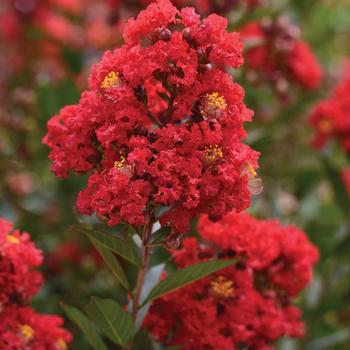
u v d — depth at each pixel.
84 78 1.63
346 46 2.18
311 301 1.31
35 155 1.50
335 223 1.46
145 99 0.88
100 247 0.92
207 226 0.99
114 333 0.93
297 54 1.41
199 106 0.87
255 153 0.88
